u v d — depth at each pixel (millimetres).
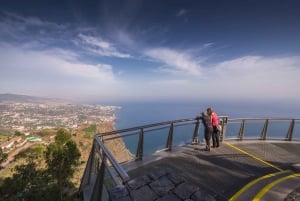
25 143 47031
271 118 9758
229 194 4262
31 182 15836
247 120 9594
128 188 2082
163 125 7031
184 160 6352
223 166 5965
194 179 5012
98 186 3439
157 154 6730
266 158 6891
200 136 8492
